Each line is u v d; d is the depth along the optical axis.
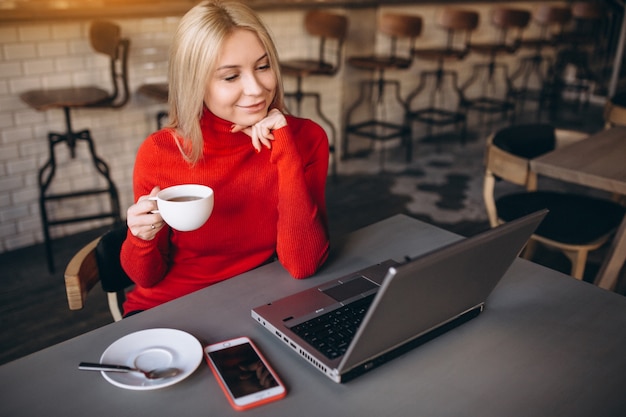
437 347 0.97
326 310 1.05
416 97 5.38
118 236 1.38
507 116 6.43
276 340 0.99
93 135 3.36
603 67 7.13
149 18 3.38
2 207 3.13
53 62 3.10
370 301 1.08
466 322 1.05
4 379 0.88
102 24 2.92
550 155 2.12
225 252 1.40
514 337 1.01
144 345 0.95
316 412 0.81
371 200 3.89
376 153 5.00
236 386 0.85
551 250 3.13
